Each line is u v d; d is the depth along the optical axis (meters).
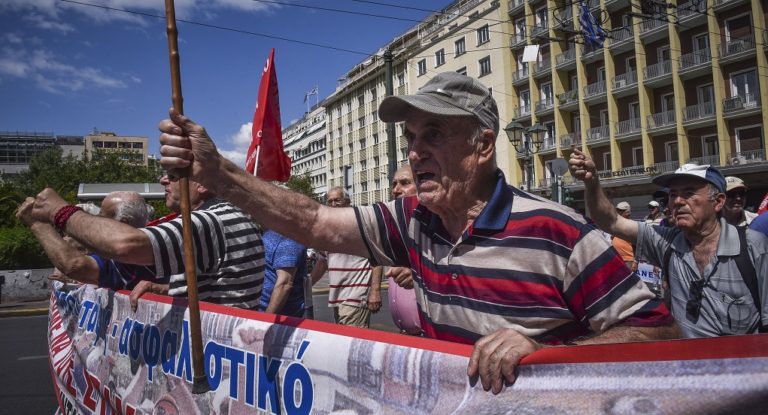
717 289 2.60
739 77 28.52
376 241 1.88
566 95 35.31
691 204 2.66
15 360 7.62
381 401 1.38
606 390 1.04
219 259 2.42
